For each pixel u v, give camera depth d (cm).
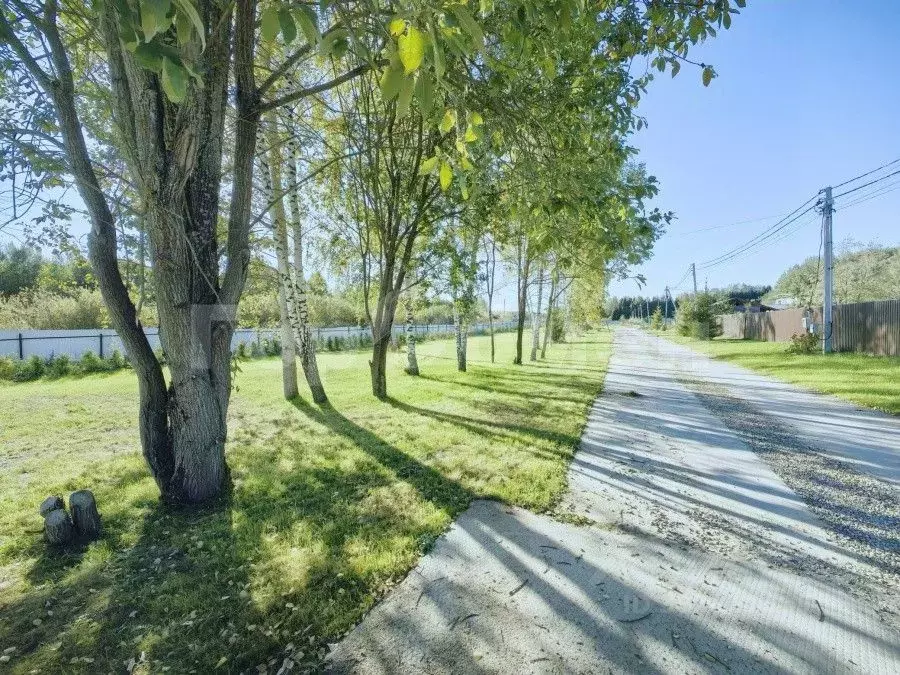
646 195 415
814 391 1095
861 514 418
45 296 2058
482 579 315
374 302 1180
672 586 305
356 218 880
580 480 509
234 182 438
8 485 518
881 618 271
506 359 2242
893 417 813
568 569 327
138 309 421
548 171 408
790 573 321
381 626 268
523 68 447
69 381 1459
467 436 709
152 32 95
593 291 2602
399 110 121
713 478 514
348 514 424
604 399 1052
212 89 397
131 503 454
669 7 379
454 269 1207
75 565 346
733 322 3662
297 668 237
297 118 581
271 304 1967
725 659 238
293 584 311
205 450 448
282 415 900
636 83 462
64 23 430
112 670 240
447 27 127
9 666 244
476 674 230
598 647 248
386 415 891
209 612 284
